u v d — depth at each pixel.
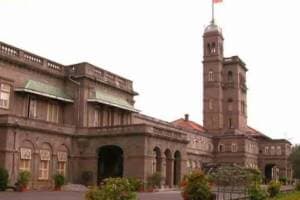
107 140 47.50
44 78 47.91
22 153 41.25
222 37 101.75
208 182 27.09
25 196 31.97
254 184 32.38
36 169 42.97
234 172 32.16
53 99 48.44
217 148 94.81
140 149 45.66
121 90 56.69
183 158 53.53
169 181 50.38
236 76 99.56
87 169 48.09
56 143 45.94
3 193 34.94
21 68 44.97
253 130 112.38
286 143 102.44
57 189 42.97
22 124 41.25
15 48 44.22
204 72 100.31
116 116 55.25
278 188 38.41
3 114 40.66
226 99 100.00
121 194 17.92
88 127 48.69
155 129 47.72
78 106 49.41
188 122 99.19
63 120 49.91
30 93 45.09
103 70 53.34
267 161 102.81
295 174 91.12
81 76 49.75
